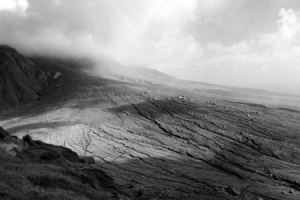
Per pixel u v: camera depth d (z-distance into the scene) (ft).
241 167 453.99
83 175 138.51
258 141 555.28
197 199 198.49
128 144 602.44
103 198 115.85
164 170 449.89
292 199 318.24
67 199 97.09
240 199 223.30
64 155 183.11
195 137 612.70
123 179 358.02
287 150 508.12
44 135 639.35
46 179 111.45
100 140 630.33
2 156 124.77
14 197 85.71
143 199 151.12
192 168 463.83
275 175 409.90
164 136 645.10
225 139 591.37
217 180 392.47
